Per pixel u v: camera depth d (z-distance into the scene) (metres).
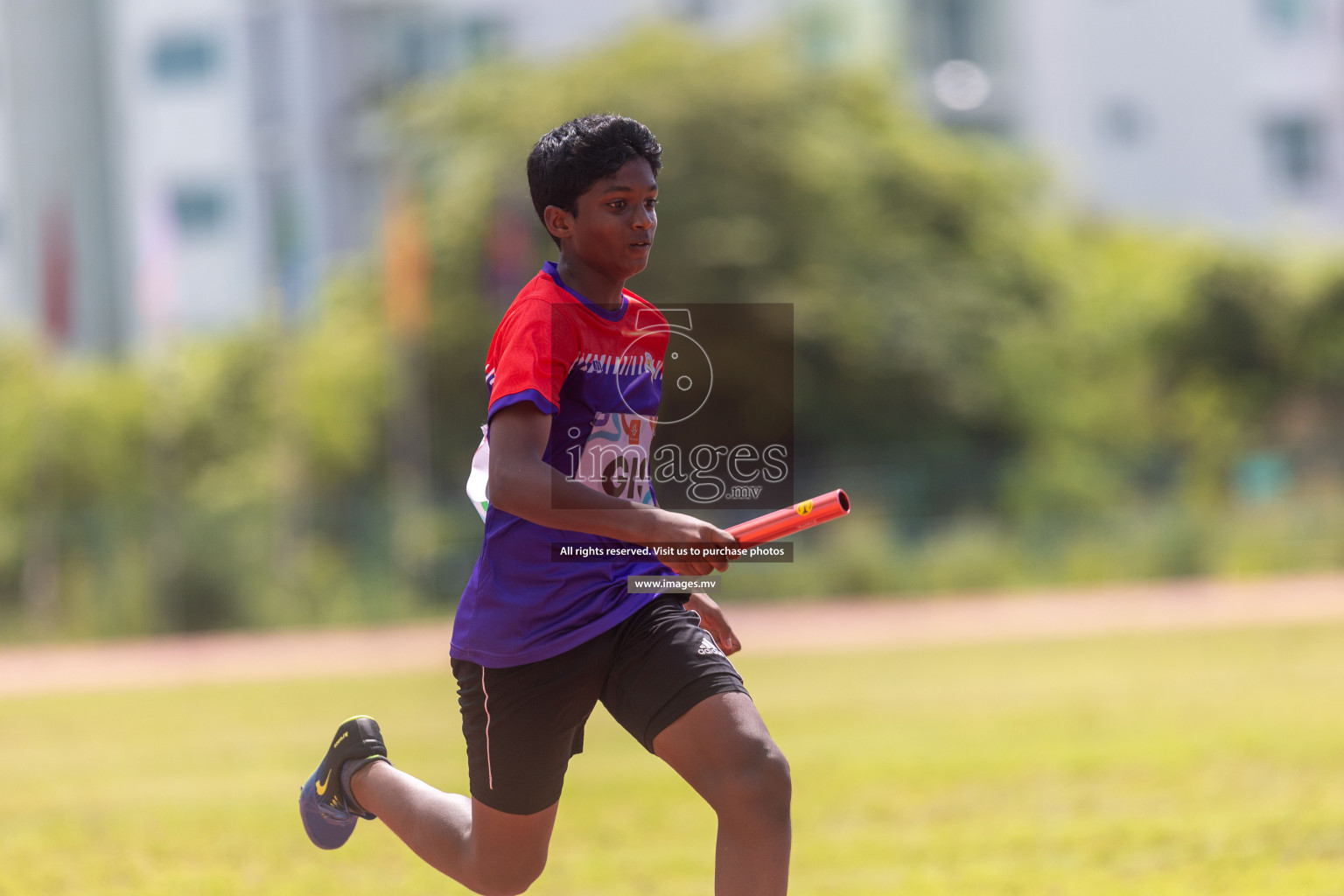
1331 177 154.62
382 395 107.38
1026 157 125.62
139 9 146.38
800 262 105.38
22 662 71.56
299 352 110.31
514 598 11.65
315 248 139.38
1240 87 153.50
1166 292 121.50
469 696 12.02
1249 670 44.00
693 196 103.62
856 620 74.94
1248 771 25.91
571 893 18.38
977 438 109.88
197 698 49.75
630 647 11.55
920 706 39.44
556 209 11.48
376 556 86.56
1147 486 94.56
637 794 26.75
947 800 24.58
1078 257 126.44
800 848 20.91
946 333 108.81
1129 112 153.75
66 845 23.14
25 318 148.88
